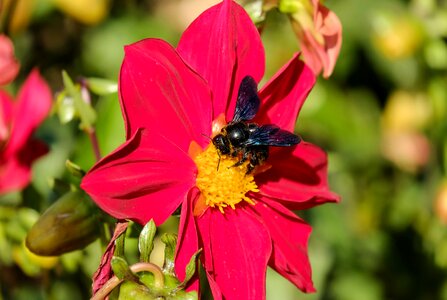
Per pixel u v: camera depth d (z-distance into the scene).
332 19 0.69
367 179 0.93
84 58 0.90
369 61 0.94
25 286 0.80
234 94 0.67
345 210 0.91
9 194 0.79
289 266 0.67
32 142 0.75
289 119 0.67
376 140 0.93
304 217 0.88
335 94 0.92
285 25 0.92
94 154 0.72
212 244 0.66
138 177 0.64
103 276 0.63
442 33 0.88
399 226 0.93
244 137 0.66
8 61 0.74
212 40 0.66
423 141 0.93
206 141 0.66
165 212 0.65
